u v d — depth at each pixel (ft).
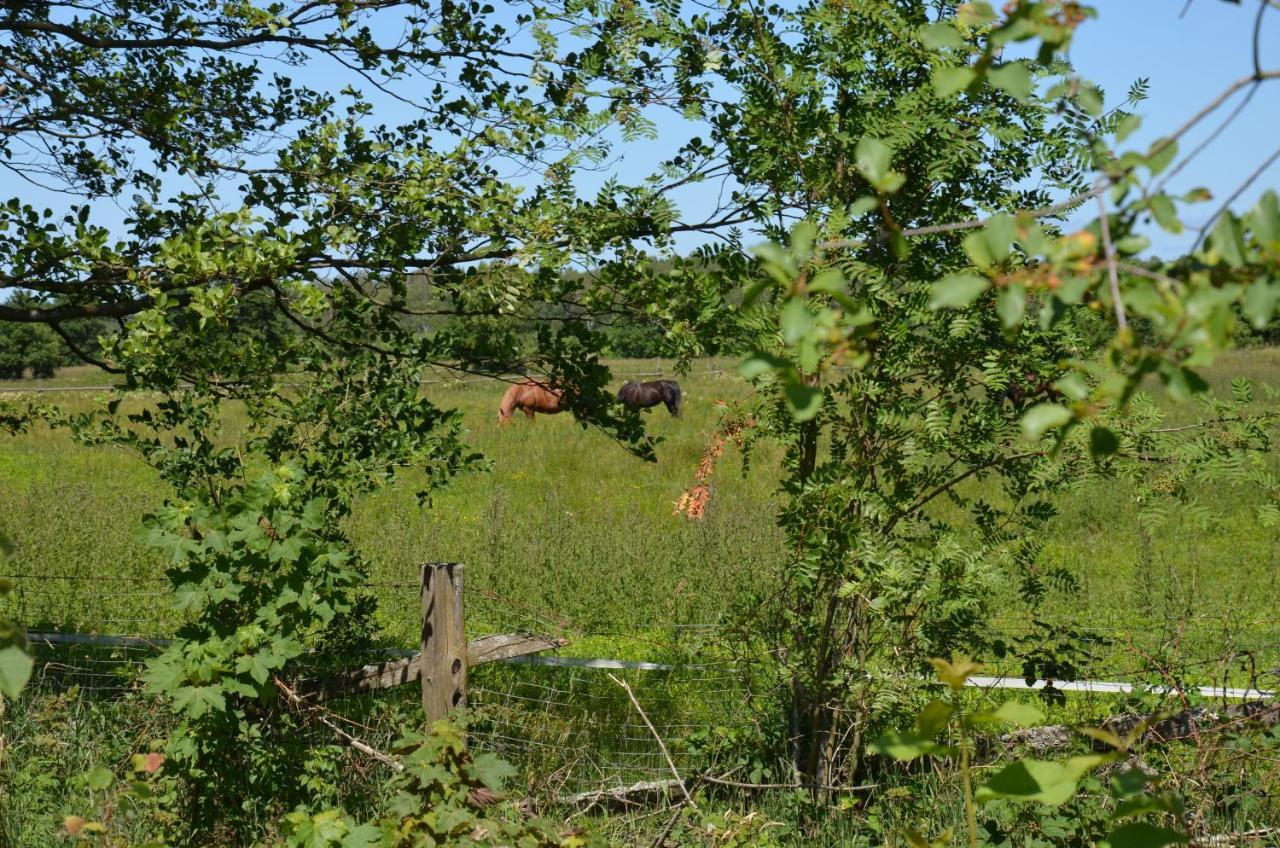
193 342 17.08
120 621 26.53
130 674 17.99
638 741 20.21
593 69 17.19
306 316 16.48
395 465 17.24
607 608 29.63
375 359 17.85
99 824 9.66
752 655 18.69
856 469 15.48
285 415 17.37
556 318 18.13
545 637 17.51
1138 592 27.78
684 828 14.39
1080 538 37.91
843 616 16.67
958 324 13.67
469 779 10.23
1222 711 15.11
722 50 16.28
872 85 15.52
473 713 16.79
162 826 13.96
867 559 14.71
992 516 15.98
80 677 21.86
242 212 16.80
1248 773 14.74
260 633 14.17
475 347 17.98
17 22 19.53
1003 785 4.75
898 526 15.70
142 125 20.43
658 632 27.86
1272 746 14.69
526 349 18.89
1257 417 13.99
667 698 22.62
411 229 17.49
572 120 17.35
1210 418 14.17
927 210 15.23
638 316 17.47
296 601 14.44
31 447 59.88
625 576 31.12
